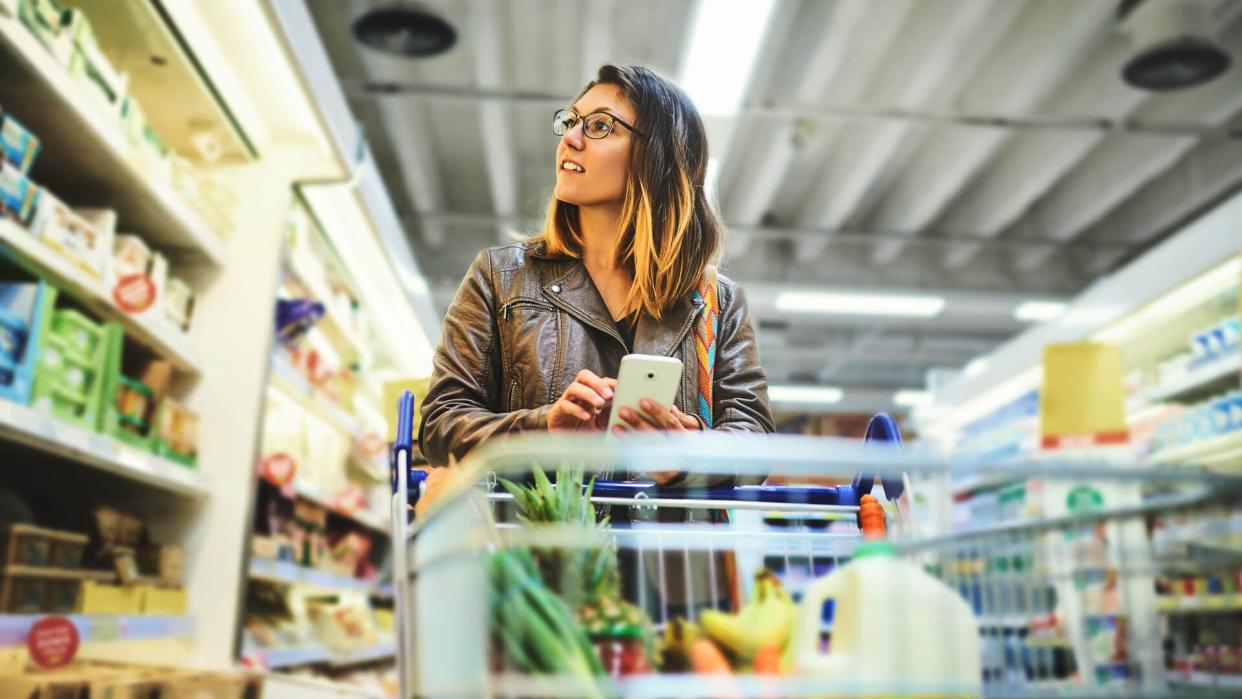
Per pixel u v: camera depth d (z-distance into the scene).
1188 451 5.02
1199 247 4.83
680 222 1.60
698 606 1.06
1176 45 5.92
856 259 11.01
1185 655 0.90
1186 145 8.12
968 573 0.95
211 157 3.75
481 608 0.84
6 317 2.34
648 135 1.61
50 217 2.53
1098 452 5.20
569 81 7.72
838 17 6.20
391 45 5.87
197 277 3.67
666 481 1.35
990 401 8.00
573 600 0.89
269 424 3.88
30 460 3.06
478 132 8.70
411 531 1.12
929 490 5.38
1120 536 0.93
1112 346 5.35
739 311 1.71
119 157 2.88
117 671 2.29
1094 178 9.05
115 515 2.98
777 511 1.33
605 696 0.84
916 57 6.91
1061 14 6.32
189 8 3.02
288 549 4.08
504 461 1.00
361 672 5.27
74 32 2.65
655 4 6.57
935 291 10.96
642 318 1.59
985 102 7.48
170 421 3.23
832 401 15.41
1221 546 0.90
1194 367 5.19
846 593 0.90
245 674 2.50
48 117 2.66
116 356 2.83
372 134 8.55
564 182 1.61
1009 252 11.07
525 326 1.58
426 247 10.80
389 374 6.17
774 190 9.04
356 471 5.61
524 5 6.67
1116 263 10.92
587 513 1.16
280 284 3.74
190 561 3.36
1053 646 0.91
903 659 0.87
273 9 3.01
